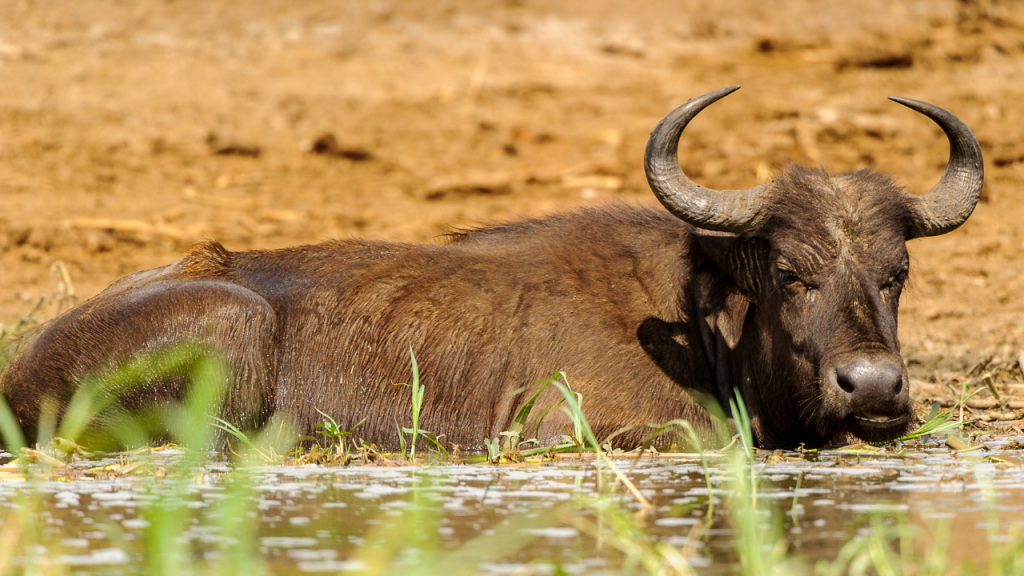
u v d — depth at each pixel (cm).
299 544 1648
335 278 2794
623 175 6481
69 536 1720
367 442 2691
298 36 9038
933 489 2047
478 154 6919
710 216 2500
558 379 2648
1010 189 6169
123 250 5378
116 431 2592
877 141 6794
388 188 6384
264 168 6656
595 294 2747
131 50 8544
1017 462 2378
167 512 1708
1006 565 1521
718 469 2288
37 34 8694
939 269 5153
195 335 2584
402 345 2720
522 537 1698
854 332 2344
